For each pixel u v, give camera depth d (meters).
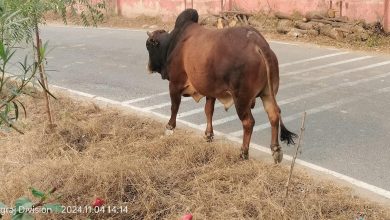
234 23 16.11
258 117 7.75
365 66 10.90
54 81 10.39
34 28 6.73
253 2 16.55
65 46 14.58
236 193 4.92
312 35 14.45
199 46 5.73
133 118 7.43
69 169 5.32
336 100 8.45
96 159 5.82
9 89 3.08
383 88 9.09
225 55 5.40
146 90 9.51
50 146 6.30
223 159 5.71
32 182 5.12
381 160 6.03
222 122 7.57
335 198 4.86
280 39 14.62
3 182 5.23
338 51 12.64
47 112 7.15
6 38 3.17
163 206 4.80
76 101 8.45
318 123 7.37
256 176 5.29
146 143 6.27
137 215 4.71
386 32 13.79
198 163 5.76
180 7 18.50
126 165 5.32
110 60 12.38
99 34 16.78
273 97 5.43
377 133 6.91
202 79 5.73
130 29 17.89
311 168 5.81
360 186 5.34
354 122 7.37
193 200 4.81
